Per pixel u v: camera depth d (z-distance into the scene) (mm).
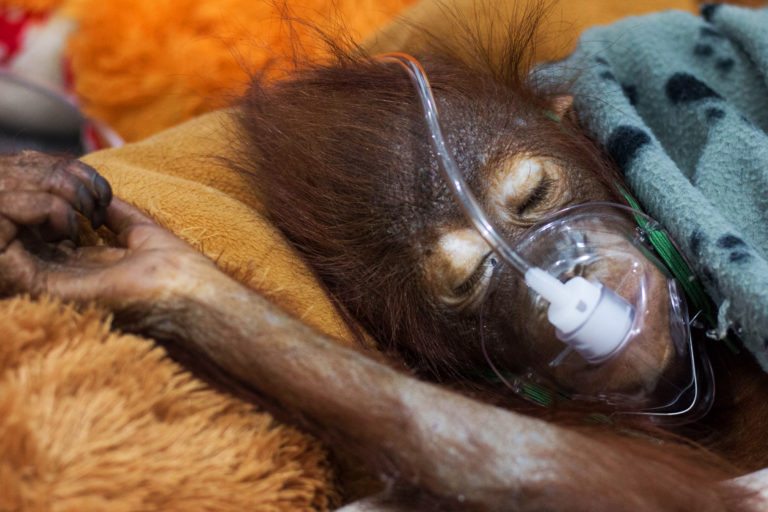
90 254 563
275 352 535
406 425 523
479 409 529
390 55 662
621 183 643
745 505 539
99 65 818
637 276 582
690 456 567
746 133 643
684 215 606
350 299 635
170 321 543
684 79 676
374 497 533
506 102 647
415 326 624
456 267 604
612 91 667
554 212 610
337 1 815
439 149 608
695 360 599
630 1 758
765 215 629
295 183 648
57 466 490
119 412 508
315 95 662
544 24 730
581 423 571
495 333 599
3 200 547
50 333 525
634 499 517
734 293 582
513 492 514
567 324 564
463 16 735
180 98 822
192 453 513
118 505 489
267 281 602
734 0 792
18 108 843
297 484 534
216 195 645
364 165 626
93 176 563
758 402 626
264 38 796
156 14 809
